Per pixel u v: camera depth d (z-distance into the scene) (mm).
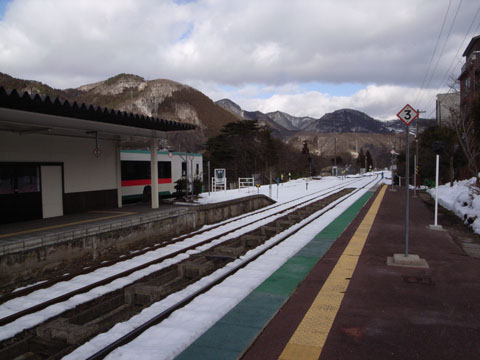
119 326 5121
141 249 11555
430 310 5133
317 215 15930
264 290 6145
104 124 12156
